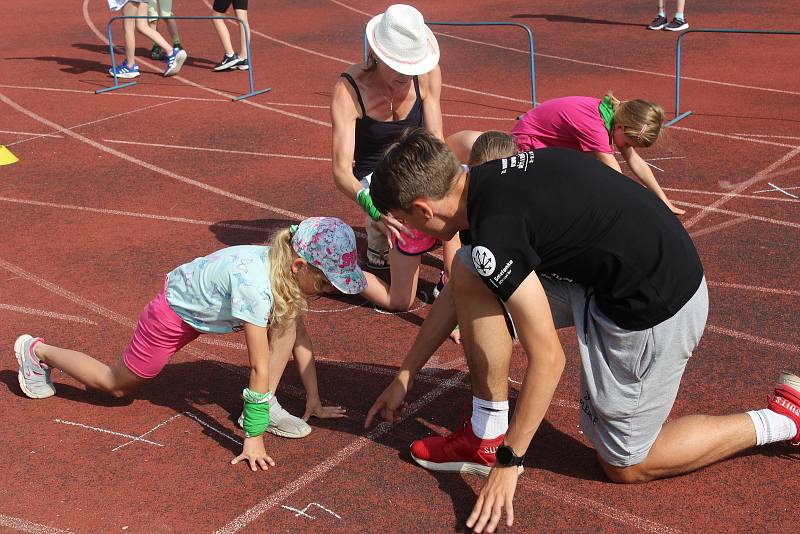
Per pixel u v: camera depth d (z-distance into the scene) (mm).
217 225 6551
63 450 3840
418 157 2834
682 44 12180
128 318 5098
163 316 3738
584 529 3289
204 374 4488
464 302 3209
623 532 3266
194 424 4035
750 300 5043
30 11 16656
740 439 3438
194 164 8008
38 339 4180
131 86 11117
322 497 3506
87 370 4023
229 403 4223
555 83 10594
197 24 15062
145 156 8281
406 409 4117
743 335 4660
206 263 3648
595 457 3713
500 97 10102
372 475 3635
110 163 8094
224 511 3434
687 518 3320
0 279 5648
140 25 11227
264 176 7641
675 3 14703
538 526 3312
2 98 10617
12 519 3395
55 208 6965
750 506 3371
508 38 13102
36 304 5285
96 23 15375
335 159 4906
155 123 9398
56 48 13500
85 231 6469
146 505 3471
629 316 3002
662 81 10445
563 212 2857
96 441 3906
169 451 3828
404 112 5047
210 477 3645
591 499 3447
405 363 3738
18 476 3660
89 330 4957
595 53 11984
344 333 4883
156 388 4355
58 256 6012
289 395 4262
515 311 2836
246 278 3461
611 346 3113
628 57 11688
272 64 12070
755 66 10867
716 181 7062
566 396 4160
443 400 4191
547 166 2908
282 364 3818
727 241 5891
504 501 3061
